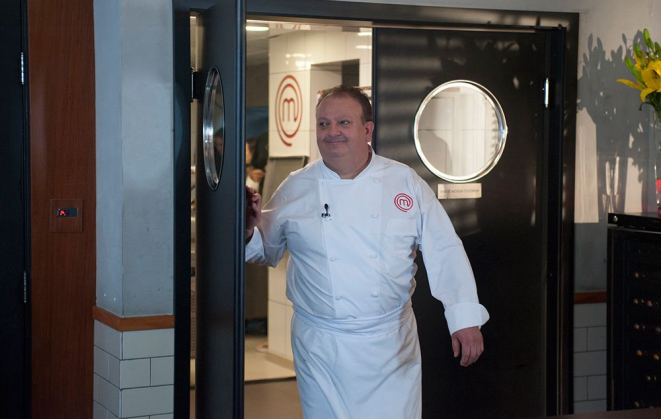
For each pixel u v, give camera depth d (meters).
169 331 3.43
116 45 3.36
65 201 3.68
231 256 2.58
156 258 3.41
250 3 3.52
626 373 3.70
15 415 3.69
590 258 4.09
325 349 2.66
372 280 2.62
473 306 2.64
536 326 4.10
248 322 7.00
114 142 3.43
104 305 3.62
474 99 3.98
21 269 3.67
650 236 3.53
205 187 3.06
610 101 4.08
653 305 3.52
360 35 5.83
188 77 3.36
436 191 3.94
